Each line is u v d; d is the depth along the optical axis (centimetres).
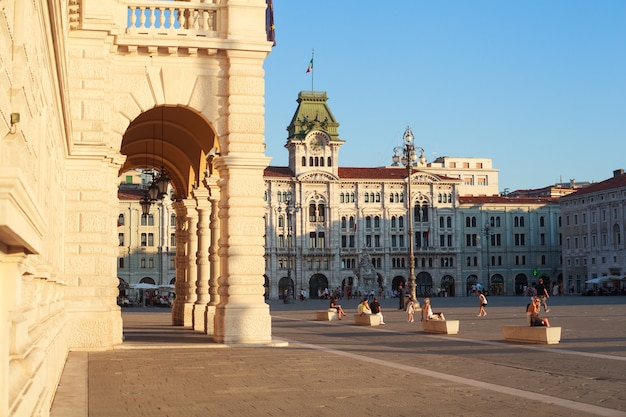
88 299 2681
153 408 1525
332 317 5459
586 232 13962
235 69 2950
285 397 1669
